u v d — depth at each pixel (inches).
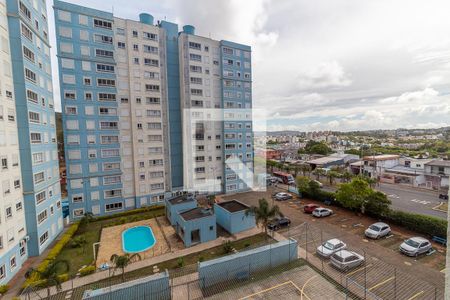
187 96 1727.4
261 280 719.7
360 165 2309.3
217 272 705.0
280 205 1472.7
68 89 1349.7
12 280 783.7
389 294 634.2
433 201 1521.9
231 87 1882.4
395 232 1018.1
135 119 1536.7
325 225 1125.1
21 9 916.6
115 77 1467.8
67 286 727.1
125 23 1494.8
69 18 1333.7
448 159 2172.7
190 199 1312.7
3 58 841.5
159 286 644.7
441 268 747.4
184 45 1701.5
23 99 914.1
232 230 1090.1
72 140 1369.3
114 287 618.2
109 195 1478.8
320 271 756.0
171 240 1047.6
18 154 891.4
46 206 1034.7
